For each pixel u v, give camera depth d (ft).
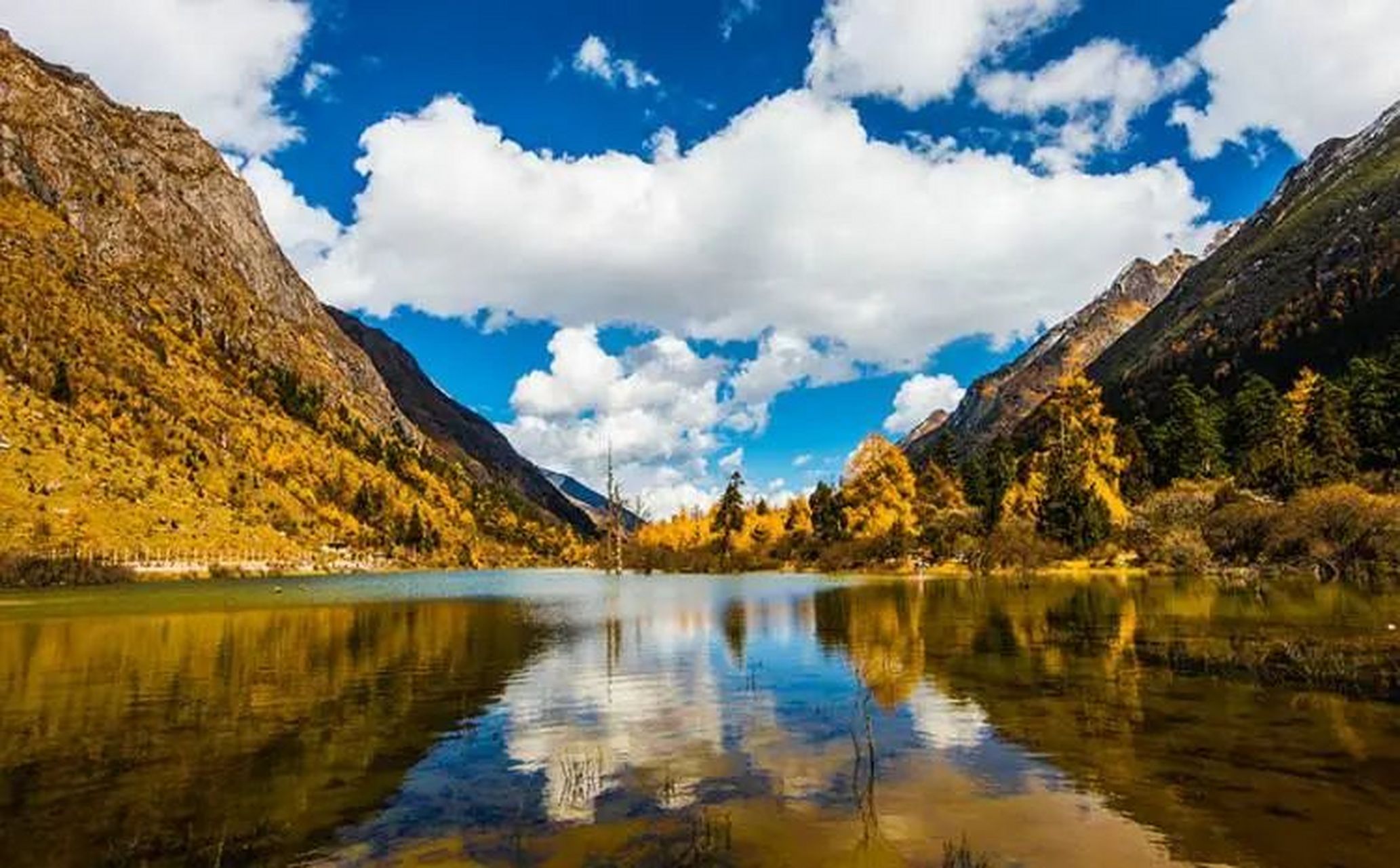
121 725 72.95
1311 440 329.31
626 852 42.19
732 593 249.96
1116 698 76.89
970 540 322.96
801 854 41.47
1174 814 46.37
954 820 46.16
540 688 89.35
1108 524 298.35
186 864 41.47
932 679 88.33
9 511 374.22
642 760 59.93
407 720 74.33
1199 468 347.77
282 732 69.87
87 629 156.46
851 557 373.40
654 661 108.06
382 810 49.34
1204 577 233.35
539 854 42.22
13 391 488.85
